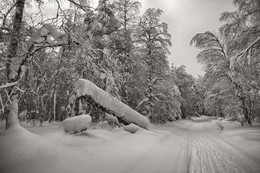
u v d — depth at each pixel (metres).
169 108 17.92
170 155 5.62
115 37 13.82
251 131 9.76
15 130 4.99
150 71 17.20
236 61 9.44
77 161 4.08
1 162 3.79
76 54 6.97
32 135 5.11
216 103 16.95
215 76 15.45
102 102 8.30
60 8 6.28
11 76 5.62
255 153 5.30
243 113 14.62
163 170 4.21
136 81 16.56
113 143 5.89
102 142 5.78
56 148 4.57
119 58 14.68
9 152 4.14
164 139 8.55
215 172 4.10
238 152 5.85
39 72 7.69
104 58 7.58
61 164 3.86
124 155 4.96
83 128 6.62
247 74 11.52
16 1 6.30
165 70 17.80
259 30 9.50
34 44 6.05
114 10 15.35
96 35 12.96
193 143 8.45
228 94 15.59
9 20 6.26
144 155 5.34
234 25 10.31
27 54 5.89
